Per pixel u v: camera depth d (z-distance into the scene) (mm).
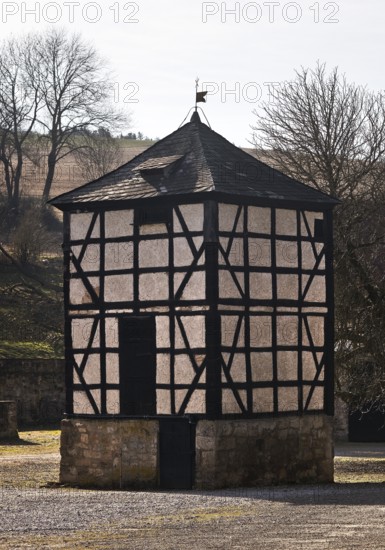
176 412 29531
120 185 31109
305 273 31391
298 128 43188
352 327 38750
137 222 30344
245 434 29625
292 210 31219
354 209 40312
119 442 30234
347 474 35375
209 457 29000
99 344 30797
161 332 29859
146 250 30203
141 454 29922
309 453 31094
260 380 30094
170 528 21344
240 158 31469
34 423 54812
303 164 42688
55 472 34469
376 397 39156
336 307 38875
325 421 31531
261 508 24391
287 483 30500
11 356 57750
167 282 29828
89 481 30656
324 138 42531
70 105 74438
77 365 31125
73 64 74250
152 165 31000
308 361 31266
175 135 32281
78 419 30953
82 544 19484
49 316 64062
